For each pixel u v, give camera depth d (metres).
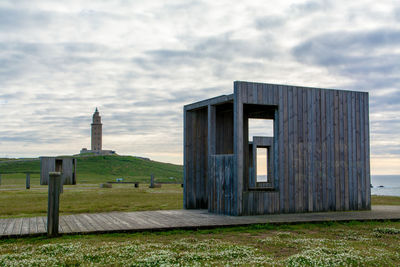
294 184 11.86
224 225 9.20
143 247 6.80
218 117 13.87
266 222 9.62
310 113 12.31
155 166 105.12
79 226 8.91
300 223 9.84
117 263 5.66
